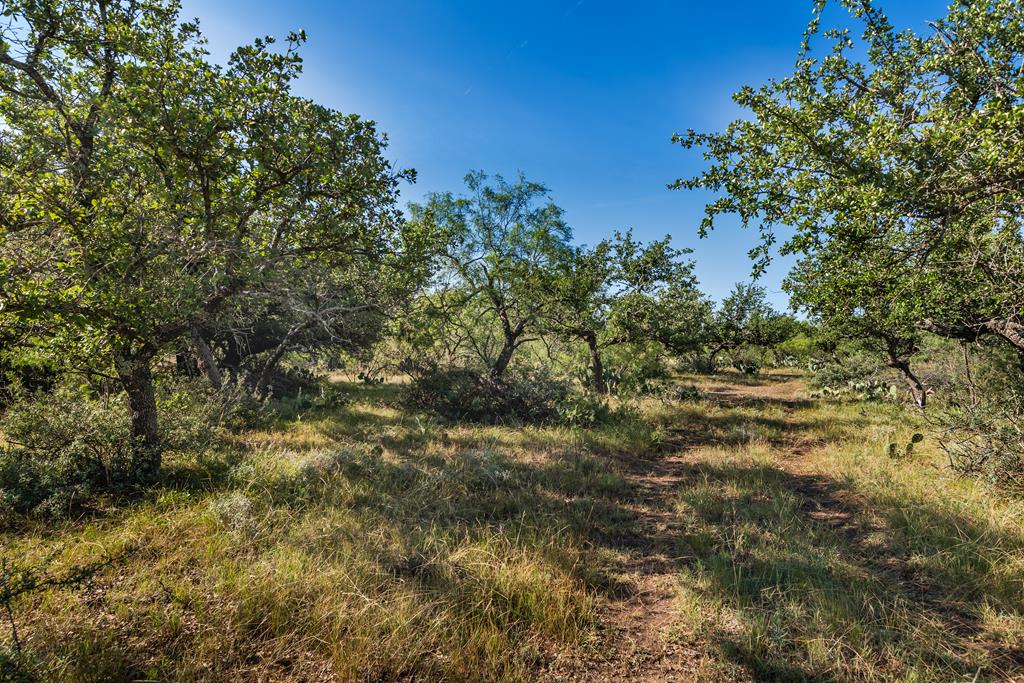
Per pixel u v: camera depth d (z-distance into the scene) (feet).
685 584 13.52
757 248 20.77
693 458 29.45
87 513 17.69
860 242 18.12
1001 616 11.66
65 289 14.96
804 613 11.69
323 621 11.16
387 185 23.68
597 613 12.39
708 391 71.31
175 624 10.80
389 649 10.27
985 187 14.53
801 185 18.22
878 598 12.45
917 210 15.74
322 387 59.11
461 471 23.52
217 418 32.94
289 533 15.65
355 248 25.30
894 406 46.80
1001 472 19.36
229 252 19.95
